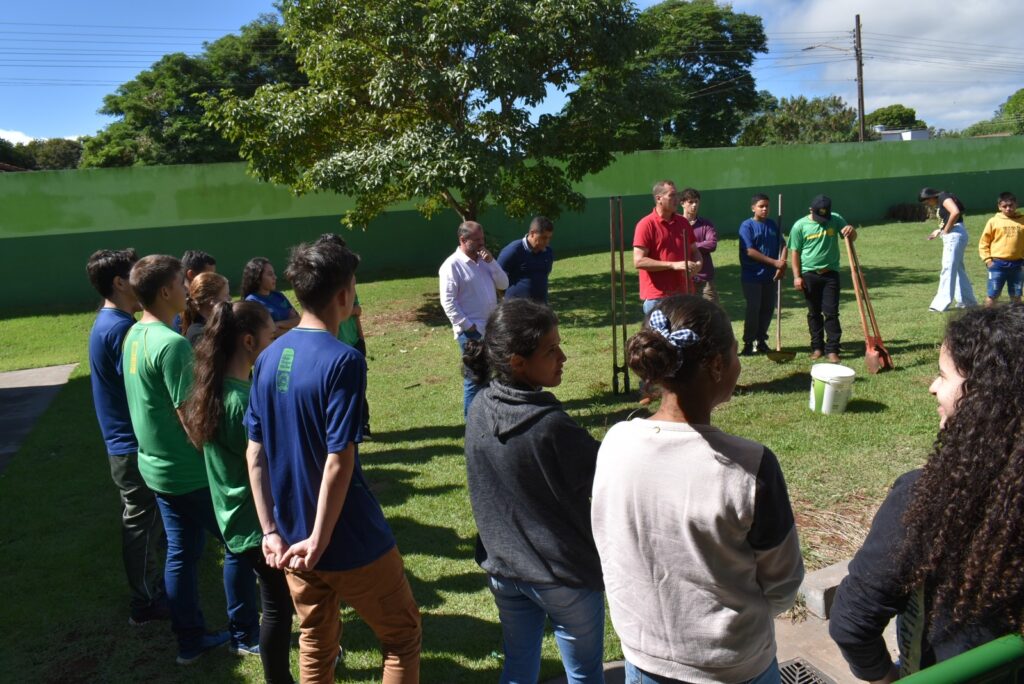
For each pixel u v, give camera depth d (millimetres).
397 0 11633
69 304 16797
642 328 1828
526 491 2211
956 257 10094
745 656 1733
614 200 7000
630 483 1765
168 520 3354
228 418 2828
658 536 1724
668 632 1750
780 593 1752
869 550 1528
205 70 30906
